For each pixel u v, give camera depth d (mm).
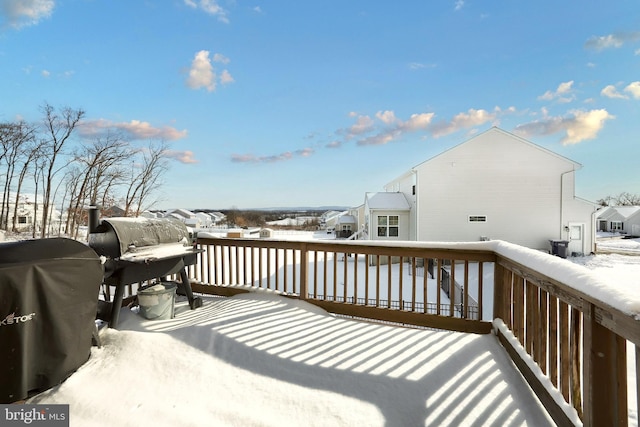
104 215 21344
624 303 1009
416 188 14469
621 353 1175
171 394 1967
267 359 2363
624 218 33625
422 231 14359
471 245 2900
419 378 2078
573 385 1502
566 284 1445
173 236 3582
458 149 14297
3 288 1775
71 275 2158
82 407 1833
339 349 2506
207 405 1864
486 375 2096
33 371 1915
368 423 1692
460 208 14312
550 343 1759
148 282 4031
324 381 2086
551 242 13758
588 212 14102
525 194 14195
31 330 1905
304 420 1729
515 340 2309
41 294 1964
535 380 1864
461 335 2744
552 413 1631
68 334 2113
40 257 1991
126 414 1775
